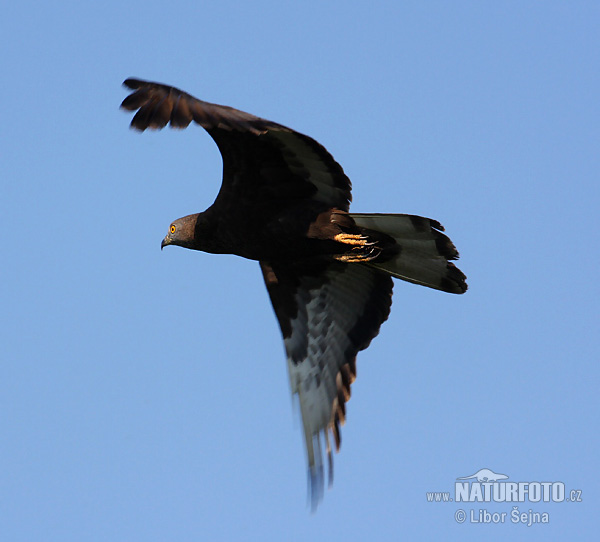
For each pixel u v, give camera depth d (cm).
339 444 1472
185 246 1481
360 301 1481
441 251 1334
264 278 1504
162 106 1092
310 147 1300
